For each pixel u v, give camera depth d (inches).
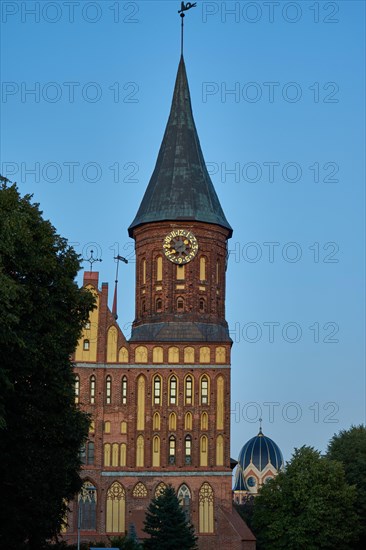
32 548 2716.5
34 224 2514.8
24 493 2442.2
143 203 4857.3
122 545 3914.9
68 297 2583.7
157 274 4722.0
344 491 4429.1
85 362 4424.2
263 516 4505.4
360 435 5039.4
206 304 4677.7
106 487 4306.1
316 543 4424.2
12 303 2160.4
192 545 3956.7
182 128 4928.6
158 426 4394.7
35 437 2541.8
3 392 2133.4
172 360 4463.6
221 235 4798.2
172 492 4020.7
